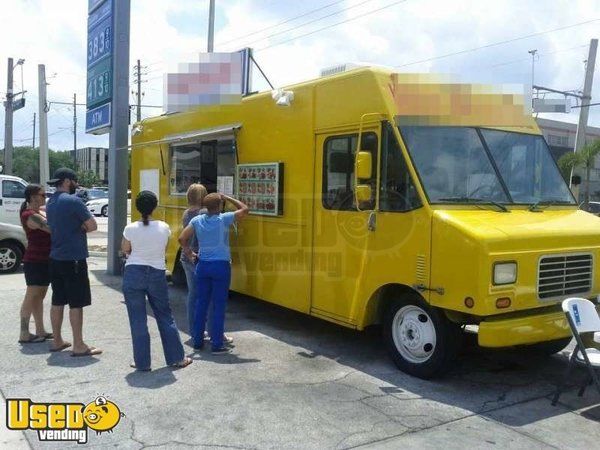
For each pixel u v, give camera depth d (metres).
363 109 5.84
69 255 5.89
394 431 4.35
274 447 4.05
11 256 11.41
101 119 11.57
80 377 5.39
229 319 7.86
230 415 4.58
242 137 7.73
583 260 5.45
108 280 10.55
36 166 69.50
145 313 5.65
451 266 4.94
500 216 5.32
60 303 6.09
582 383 5.45
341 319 6.15
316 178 6.46
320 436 4.24
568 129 36.56
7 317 7.62
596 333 5.02
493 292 4.77
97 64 11.82
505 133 5.96
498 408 4.87
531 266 5.02
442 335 5.25
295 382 5.37
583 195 22.72
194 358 6.08
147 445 4.05
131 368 5.67
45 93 25.25
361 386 5.29
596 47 21.48
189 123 8.98
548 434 4.38
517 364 6.05
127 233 5.62
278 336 7.02
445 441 4.20
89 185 72.44
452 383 5.43
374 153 5.71
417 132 5.51
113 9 10.96
